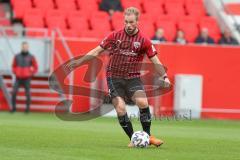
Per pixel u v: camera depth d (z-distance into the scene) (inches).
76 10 3415.4
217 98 3070.9
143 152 1391.5
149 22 3412.9
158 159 1283.2
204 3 3676.2
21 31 3196.4
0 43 3034.0
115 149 1438.2
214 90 3065.9
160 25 3427.7
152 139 1481.3
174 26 3444.9
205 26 3501.5
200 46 3048.7
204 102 3053.6
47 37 3073.3
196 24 3491.6
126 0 3521.2
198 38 3292.3
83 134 1863.9
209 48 3053.6
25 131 1891.0
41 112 2989.7
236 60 3075.8
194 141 1755.7
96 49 1461.6
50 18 3324.3
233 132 2224.4
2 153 1332.4
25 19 3299.7
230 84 3075.8
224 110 3073.3
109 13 3388.3
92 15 3366.1
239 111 3083.2
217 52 3063.5
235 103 3078.2
